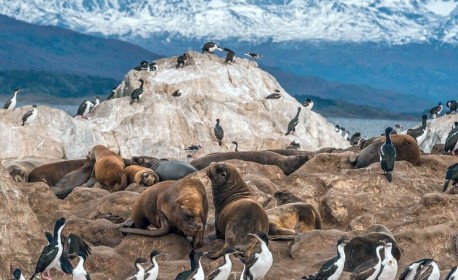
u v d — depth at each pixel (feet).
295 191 306.96
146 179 353.92
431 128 572.92
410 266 219.00
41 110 552.00
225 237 254.27
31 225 258.57
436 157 344.49
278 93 655.35
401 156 334.85
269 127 638.53
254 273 220.23
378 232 244.83
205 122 617.21
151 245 266.57
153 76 655.35
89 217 303.07
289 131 623.36
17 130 520.01
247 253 249.75
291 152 413.59
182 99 620.49
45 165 401.49
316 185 309.22
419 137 426.92
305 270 238.89
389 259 215.51
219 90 646.33
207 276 223.92
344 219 290.15
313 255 250.57
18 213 257.14
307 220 274.36
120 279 241.35
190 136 603.26
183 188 267.18
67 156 542.16
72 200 322.55
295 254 252.83
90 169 382.63
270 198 296.51
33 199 318.24
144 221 278.87
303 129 652.48
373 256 228.02
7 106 604.90
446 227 261.24
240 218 254.06
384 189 300.81
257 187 305.12
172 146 581.53
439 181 311.27
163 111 602.44
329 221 291.79
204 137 606.55
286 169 381.81
